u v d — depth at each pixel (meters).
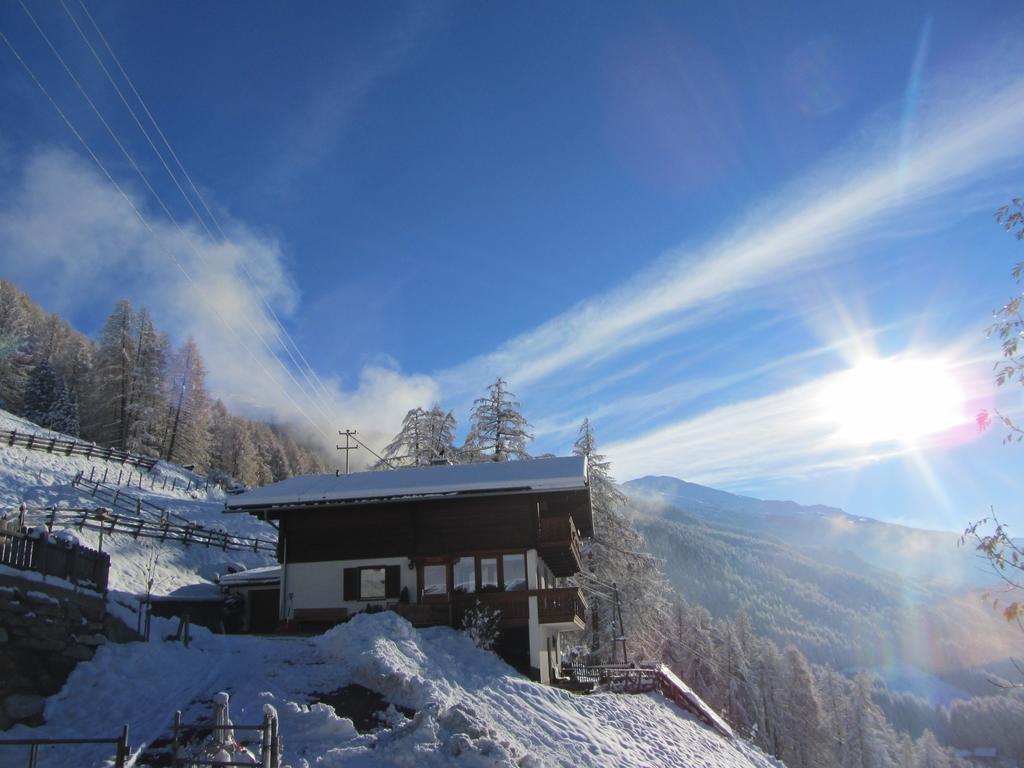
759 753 30.20
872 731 73.81
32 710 16.08
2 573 16.33
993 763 109.75
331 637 22.38
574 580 40.66
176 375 83.62
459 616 29.31
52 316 118.81
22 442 51.38
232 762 12.44
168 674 19.22
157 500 51.88
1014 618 9.02
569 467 31.98
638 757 21.39
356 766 14.72
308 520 31.75
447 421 52.75
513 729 20.06
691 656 63.38
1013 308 9.81
